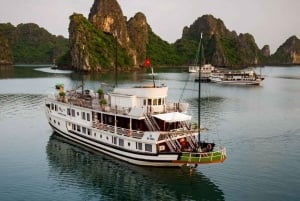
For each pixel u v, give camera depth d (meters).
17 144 50.28
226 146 50.84
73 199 32.72
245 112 80.75
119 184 36.00
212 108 86.00
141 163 39.66
